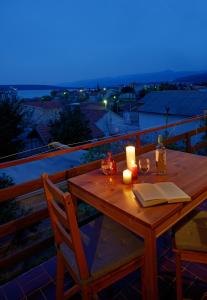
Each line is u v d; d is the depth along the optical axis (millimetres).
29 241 3762
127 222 1226
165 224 1173
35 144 15156
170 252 1951
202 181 1506
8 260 1737
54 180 1954
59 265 1437
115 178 1658
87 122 14938
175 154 2123
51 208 1328
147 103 19453
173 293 1579
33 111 18328
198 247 1279
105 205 1342
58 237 1396
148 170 1726
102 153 4539
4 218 3990
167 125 3010
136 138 2705
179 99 17875
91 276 1188
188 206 1317
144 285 1336
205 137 7988
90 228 1560
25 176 6898
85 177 1717
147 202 1226
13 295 1662
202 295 1558
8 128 12391
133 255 1298
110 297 1593
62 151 2004
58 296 1471
